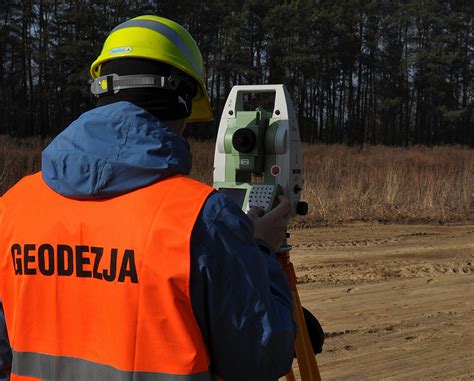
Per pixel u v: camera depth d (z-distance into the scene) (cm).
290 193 209
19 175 1103
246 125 208
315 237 818
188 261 109
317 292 561
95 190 114
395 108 6706
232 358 115
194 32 5459
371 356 411
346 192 1071
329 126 7006
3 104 4925
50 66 4800
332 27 5612
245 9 5325
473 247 785
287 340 118
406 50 6662
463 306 531
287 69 5628
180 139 121
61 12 4838
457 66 6506
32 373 120
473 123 6838
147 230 111
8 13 4944
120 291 111
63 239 118
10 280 126
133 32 126
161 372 109
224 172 216
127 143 114
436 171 1476
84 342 115
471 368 397
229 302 111
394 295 559
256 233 150
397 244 790
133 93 123
